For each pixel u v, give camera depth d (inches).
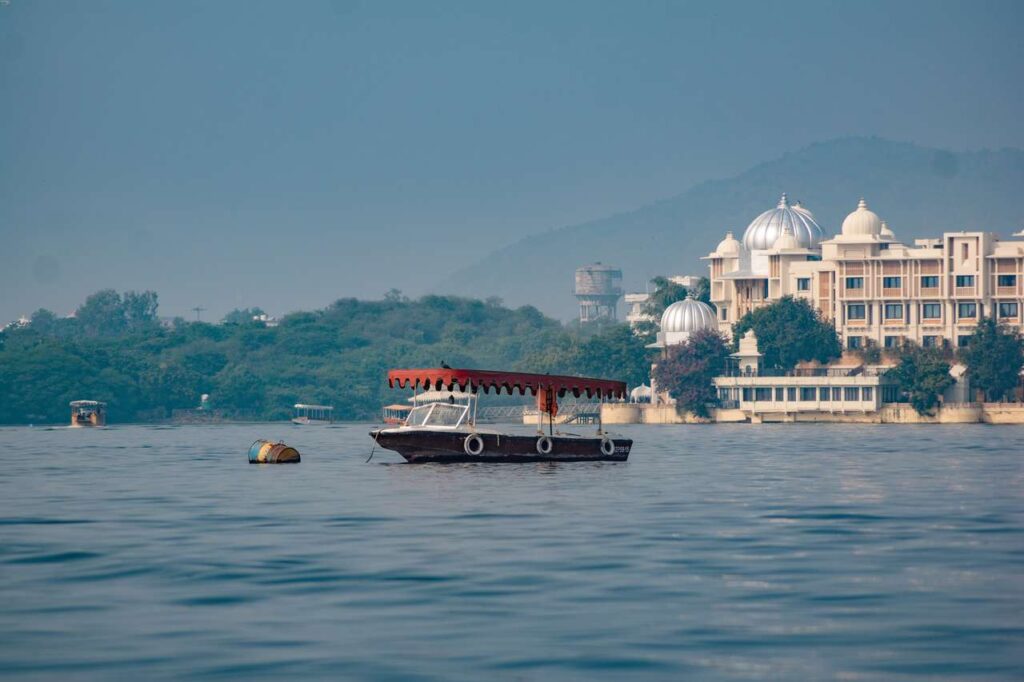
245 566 2682.1
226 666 1802.4
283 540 3110.2
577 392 6225.4
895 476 5447.8
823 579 2497.5
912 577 2519.7
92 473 5915.4
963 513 3752.5
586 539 3110.2
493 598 2298.2
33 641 1967.3
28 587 2442.2
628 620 2102.6
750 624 2071.9
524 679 1731.1
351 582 2470.5
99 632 2028.8
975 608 2192.4
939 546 2977.4
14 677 1748.3
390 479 5152.6
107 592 2381.9
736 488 4712.1
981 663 1808.6
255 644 1939.0
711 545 2997.0
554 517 3619.6
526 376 6077.8
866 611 2171.5
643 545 2994.6
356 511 3818.9
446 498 4242.1
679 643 1937.7
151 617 2143.2
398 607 2217.0
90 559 2807.6
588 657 1849.2
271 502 4168.3
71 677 1747.0
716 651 1887.3
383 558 2783.0
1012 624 2059.5
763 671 1770.4
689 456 7386.8
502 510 3826.3
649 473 5580.7
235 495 4478.3
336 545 3006.9
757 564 2694.4
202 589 2405.3
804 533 3235.7
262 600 2287.2
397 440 5930.1
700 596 2314.2
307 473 5713.6
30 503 4210.1
